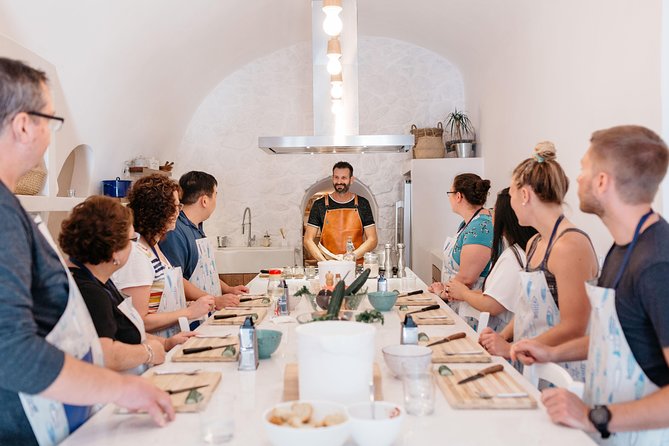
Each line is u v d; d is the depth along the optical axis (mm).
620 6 3189
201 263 3697
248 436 1443
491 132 5797
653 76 2867
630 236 1549
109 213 1958
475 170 6117
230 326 2680
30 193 3068
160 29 4504
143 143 5598
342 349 1483
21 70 1404
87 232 1934
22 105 1389
